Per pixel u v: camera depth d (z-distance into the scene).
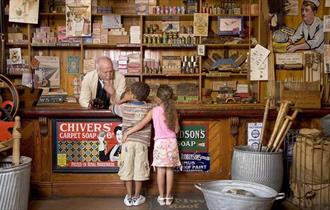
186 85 6.08
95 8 5.94
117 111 3.68
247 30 6.04
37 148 3.87
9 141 3.03
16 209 2.93
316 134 3.63
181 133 3.92
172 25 6.17
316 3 5.72
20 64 5.98
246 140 3.94
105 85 4.04
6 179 2.83
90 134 3.87
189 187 3.95
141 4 5.93
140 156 3.60
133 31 5.98
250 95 6.12
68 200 3.81
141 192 3.93
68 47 6.16
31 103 3.92
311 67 5.68
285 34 5.73
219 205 2.87
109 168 3.90
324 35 5.71
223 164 3.96
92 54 6.17
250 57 5.74
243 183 3.25
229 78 6.23
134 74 6.02
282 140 3.60
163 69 6.04
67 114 3.79
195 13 5.91
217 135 3.96
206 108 3.95
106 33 5.96
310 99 4.40
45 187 3.88
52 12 5.93
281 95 4.73
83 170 3.89
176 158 3.62
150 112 3.58
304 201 3.61
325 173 3.56
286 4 5.73
